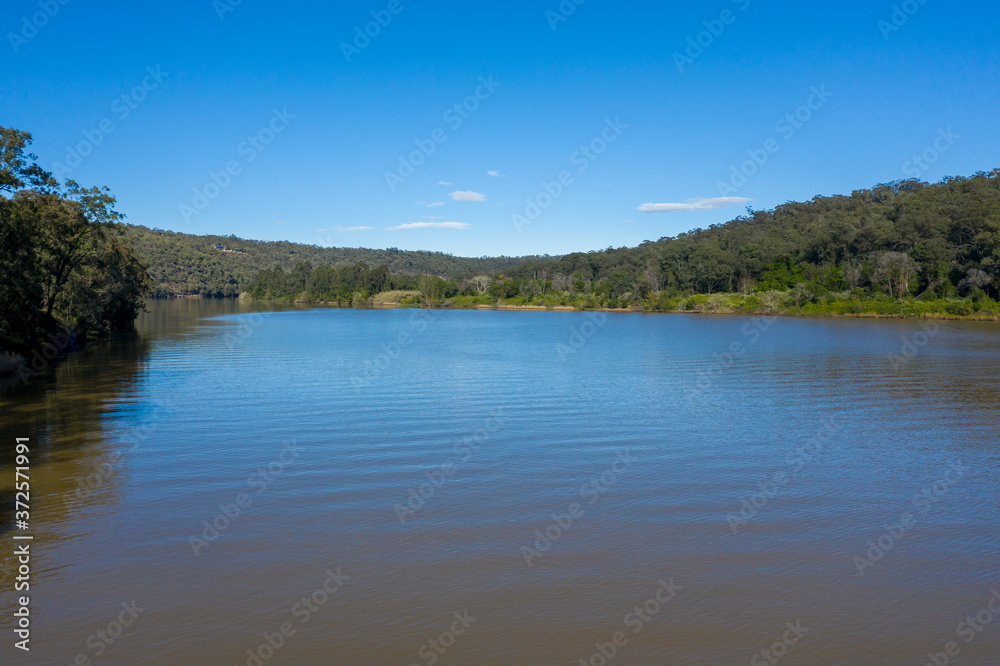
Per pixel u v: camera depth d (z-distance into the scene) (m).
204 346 57.41
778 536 13.34
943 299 108.19
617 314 131.50
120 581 11.12
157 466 18.19
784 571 11.73
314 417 25.28
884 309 108.31
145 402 28.50
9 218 37.91
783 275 137.25
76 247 51.16
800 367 43.25
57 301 56.91
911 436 22.59
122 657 8.96
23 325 43.91
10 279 40.06
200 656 9.02
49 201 43.44
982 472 18.12
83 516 14.18
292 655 9.06
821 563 12.09
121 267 68.19
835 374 39.38
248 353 51.66
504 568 11.77
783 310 120.19
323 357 49.06
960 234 120.50
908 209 143.75
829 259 141.50
